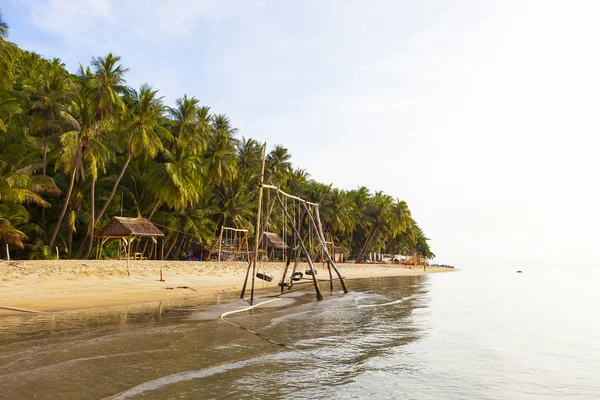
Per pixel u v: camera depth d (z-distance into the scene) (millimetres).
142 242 47062
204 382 7695
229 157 49688
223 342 11023
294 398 7094
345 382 8156
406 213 97312
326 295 26297
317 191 74812
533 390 8086
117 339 10656
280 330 13398
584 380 8836
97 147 33906
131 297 20984
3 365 8086
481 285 45219
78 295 20312
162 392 7023
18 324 12914
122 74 37156
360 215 83938
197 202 45594
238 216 51406
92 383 7270
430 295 29359
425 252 151750
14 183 28969
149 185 40562
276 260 58031
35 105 36188
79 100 35125
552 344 12742
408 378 8594
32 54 46094
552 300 28188
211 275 35438
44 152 34406
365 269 68500
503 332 14602
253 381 7898
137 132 36250
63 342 10164
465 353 11031
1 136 32562
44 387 6957
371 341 12180
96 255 39281
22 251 34625
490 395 7707
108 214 40594
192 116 46906
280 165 61031
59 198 38719
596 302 26828
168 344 10422
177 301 20469
